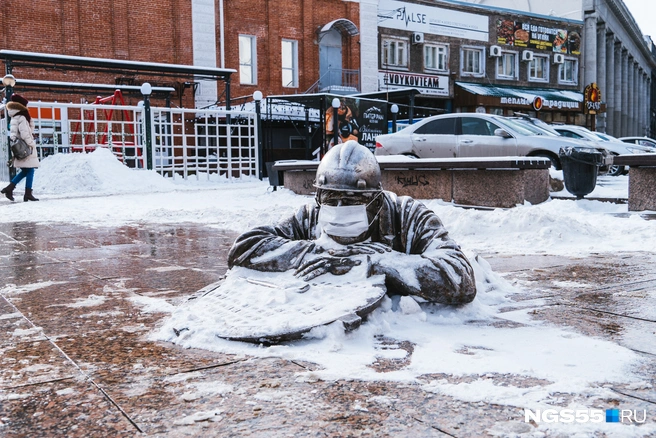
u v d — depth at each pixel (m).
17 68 25.27
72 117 25.77
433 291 3.41
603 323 3.34
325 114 24.59
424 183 11.18
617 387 2.36
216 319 3.17
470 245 6.63
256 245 3.72
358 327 3.00
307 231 3.91
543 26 42.16
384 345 2.93
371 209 3.70
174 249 6.49
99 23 27.02
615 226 7.63
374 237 3.78
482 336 3.10
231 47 30.81
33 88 24.16
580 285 4.42
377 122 26.19
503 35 40.09
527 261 5.55
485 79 39.59
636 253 5.94
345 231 3.62
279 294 3.30
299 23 32.81
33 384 2.47
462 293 3.42
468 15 38.38
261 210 9.98
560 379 2.44
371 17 34.62
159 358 2.78
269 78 31.95
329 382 2.44
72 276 4.95
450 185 10.77
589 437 1.93
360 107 25.52
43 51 25.83
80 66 23.33
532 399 2.24
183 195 15.12
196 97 29.47
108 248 6.59
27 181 13.48
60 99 26.33
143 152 20.47
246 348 2.88
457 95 37.69
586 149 10.83
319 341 2.92
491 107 38.25
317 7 33.22
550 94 41.19
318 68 33.44
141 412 2.18
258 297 3.36
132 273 5.07
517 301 3.91
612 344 2.93
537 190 10.44
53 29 25.98
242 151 28.86
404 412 2.14
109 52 27.28
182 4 29.03
